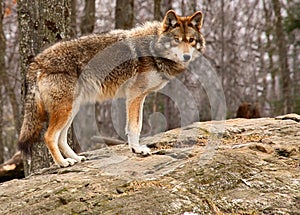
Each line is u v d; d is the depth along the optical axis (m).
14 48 36.78
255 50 44.75
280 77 39.09
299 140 11.04
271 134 11.79
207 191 8.83
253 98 42.88
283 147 10.47
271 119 13.73
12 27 40.09
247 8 47.56
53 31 14.99
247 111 20.31
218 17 43.94
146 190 8.83
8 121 39.69
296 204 8.36
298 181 9.06
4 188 9.90
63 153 11.41
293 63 40.44
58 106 10.87
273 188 8.86
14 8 37.31
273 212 8.15
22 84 15.10
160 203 8.32
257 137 11.65
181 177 9.30
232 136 12.00
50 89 10.85
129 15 26.30
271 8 44.81
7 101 39.22
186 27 11.27
